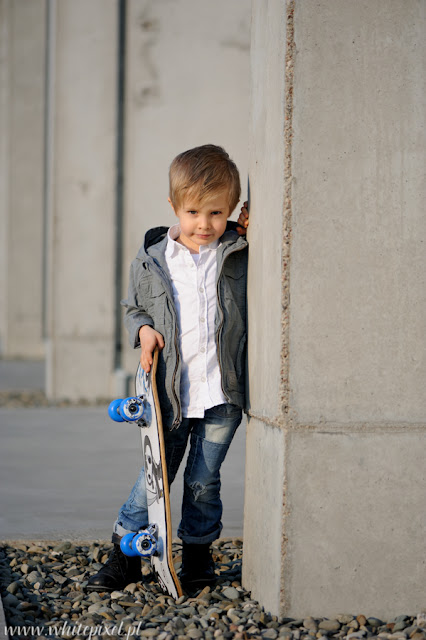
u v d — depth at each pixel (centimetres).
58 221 1303
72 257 1312
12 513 585
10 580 443
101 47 1284
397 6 363
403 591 371
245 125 1312
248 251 416
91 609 398
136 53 1295
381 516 369
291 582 365
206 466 414
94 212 1305
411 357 369
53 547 512
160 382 409
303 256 360
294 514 364
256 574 402
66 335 1319
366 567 369
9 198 2298
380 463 368
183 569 432
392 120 364
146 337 402
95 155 1297
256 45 420
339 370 364
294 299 361
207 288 405
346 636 352
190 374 403
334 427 365
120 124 1302
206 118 1309
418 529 371
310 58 358
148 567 460
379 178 364
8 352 2331
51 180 1301
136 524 425
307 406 363
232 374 409
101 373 1328
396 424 369
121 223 1320
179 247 406
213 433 412
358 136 362
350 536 367
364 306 365
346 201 362
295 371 362
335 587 367
